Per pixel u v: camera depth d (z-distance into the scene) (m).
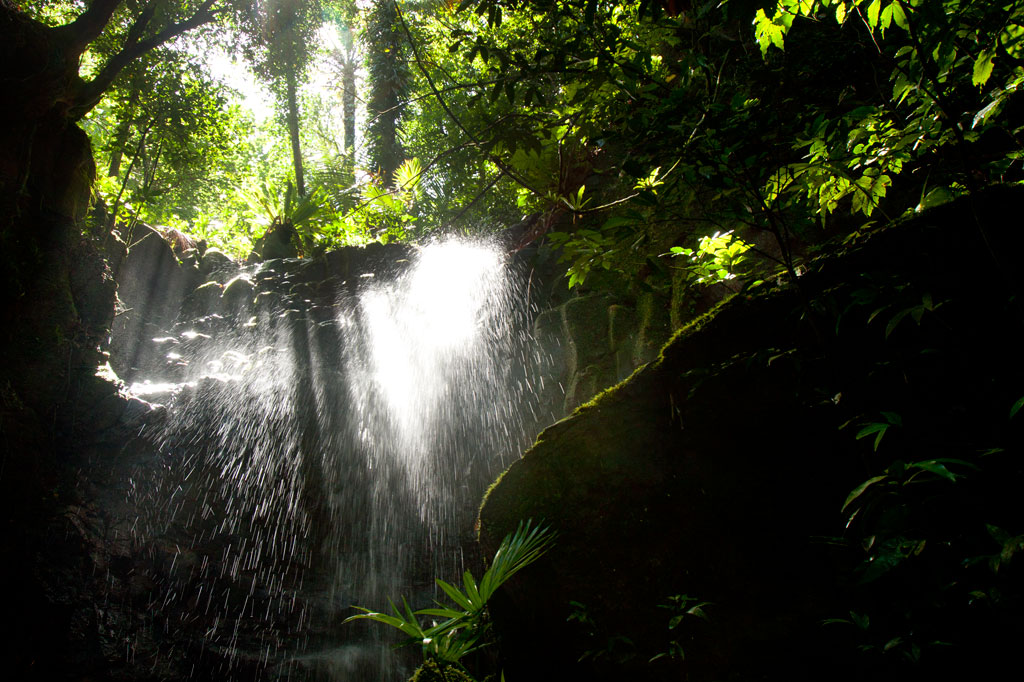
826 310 2.33
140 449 5.23
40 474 4.72
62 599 4.37
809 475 2.31
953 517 1.80
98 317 6.05
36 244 5.43
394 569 5.67
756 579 2.26
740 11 1.97
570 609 2.47
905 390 2.16
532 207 7.81
